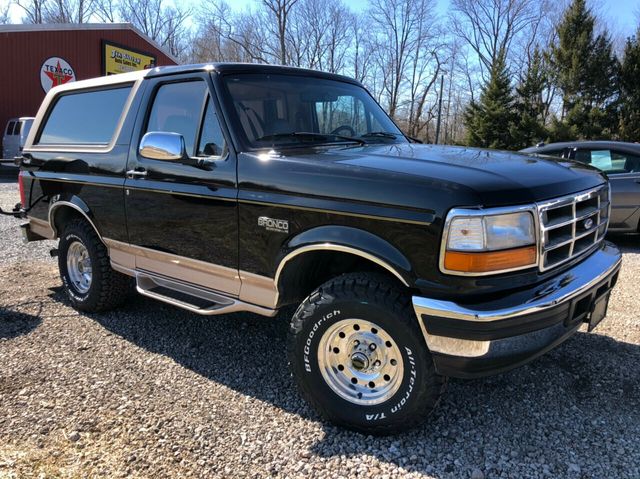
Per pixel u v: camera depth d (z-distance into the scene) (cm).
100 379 353
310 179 290
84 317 466
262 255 315
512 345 251
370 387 289
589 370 362
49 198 482
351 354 290
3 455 273
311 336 296
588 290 279
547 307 253
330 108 395
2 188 1514
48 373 361
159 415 310
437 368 262
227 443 285
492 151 345
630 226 748
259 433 294
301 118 373
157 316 468
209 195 335
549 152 835
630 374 356
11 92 2112
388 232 263
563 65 3067
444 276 250
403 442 285
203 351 398
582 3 3056
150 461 270
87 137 446
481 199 245
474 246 244
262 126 345
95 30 2303
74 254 484
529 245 255
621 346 398
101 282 453
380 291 273
